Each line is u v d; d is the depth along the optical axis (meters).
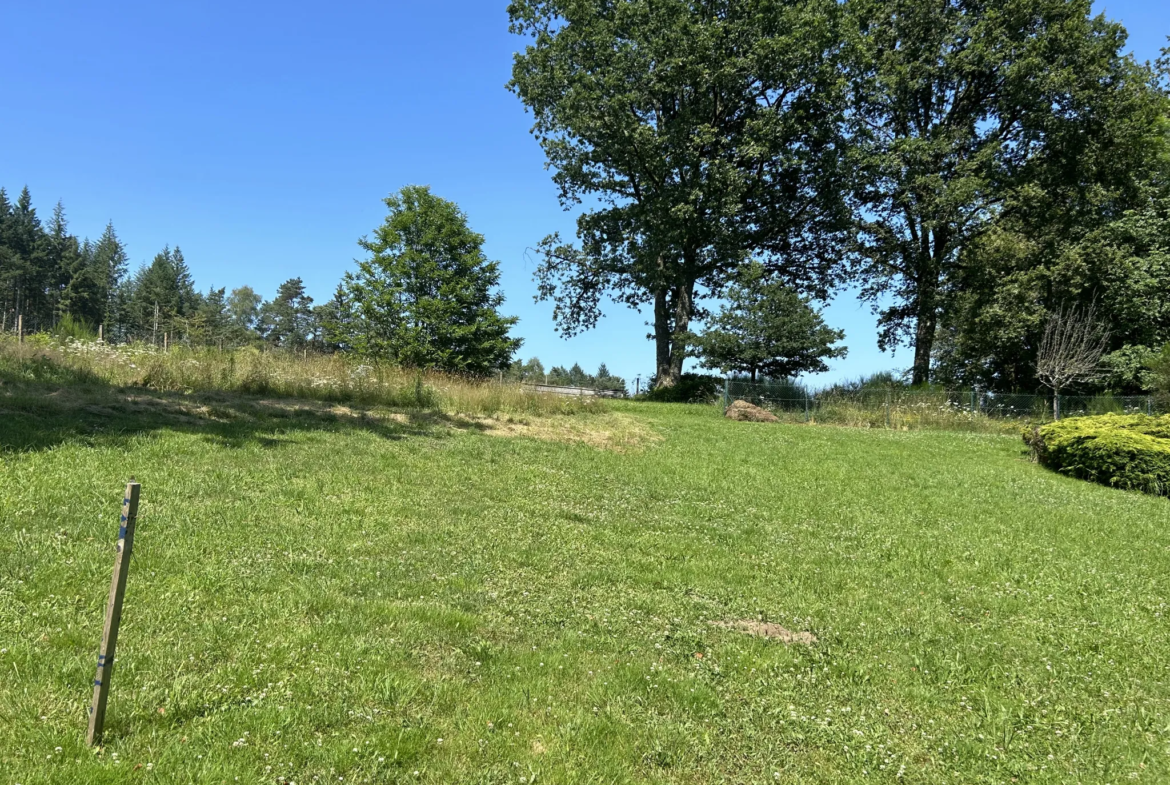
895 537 10.14
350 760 3.67
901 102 32.94
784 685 5.28
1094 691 5.55
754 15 29.80
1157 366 24.42
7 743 3.45
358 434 12.66
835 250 36.16
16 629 4.55
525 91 33.31
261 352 17.22
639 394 35.78
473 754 3.90
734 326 30.59
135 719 3.79
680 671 5.33
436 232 33.66
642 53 29.77
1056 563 9.12
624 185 34.88
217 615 5.18
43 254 82.69
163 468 8.77
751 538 9.64
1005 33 31.25
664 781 3.92
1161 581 8.59
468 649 5.24
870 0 32.59
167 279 102.00
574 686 4.90
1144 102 29.83
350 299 34.94
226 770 3.44
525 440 15.12
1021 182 31.89
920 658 5.95
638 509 10.80
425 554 7.36
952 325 32.69
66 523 6.52
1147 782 4.30
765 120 29.98
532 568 7.44
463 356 33.03
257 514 7.74
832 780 4.12
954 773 4.29
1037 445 18.30
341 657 4.77
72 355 13.51
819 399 27.91
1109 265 27.52
